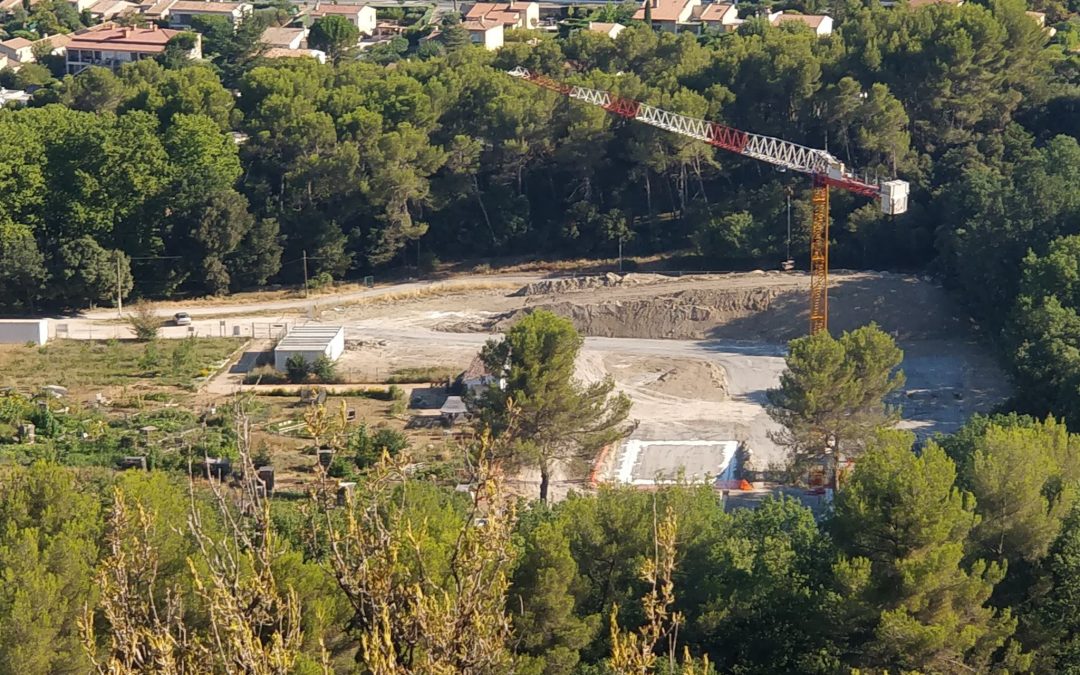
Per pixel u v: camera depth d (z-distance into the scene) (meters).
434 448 104.50
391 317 144.75
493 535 29.00
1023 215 133.25
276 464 98.94
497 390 94.00
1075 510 63.38
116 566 29.11
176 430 107.38
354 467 97.38
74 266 144.75
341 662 48.28
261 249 152.62
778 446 108.69
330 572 30.62
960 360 129.38
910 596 55.69
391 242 157.12
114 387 122.12
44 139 154.12
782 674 59.31
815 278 137.50
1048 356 106.56
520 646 54.56
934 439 88.06
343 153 154.88
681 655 58.44
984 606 60.44
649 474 105.12
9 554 52.06
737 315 138.38
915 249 150.50
